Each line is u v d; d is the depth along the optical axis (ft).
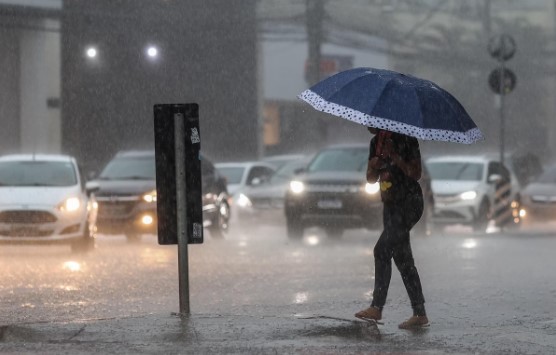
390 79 70.18
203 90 323.57
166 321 71.26
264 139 343.67
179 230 74.28
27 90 281.74
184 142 73.82
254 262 124.98
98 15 290.56
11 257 135.03
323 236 178.19
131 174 170.91
